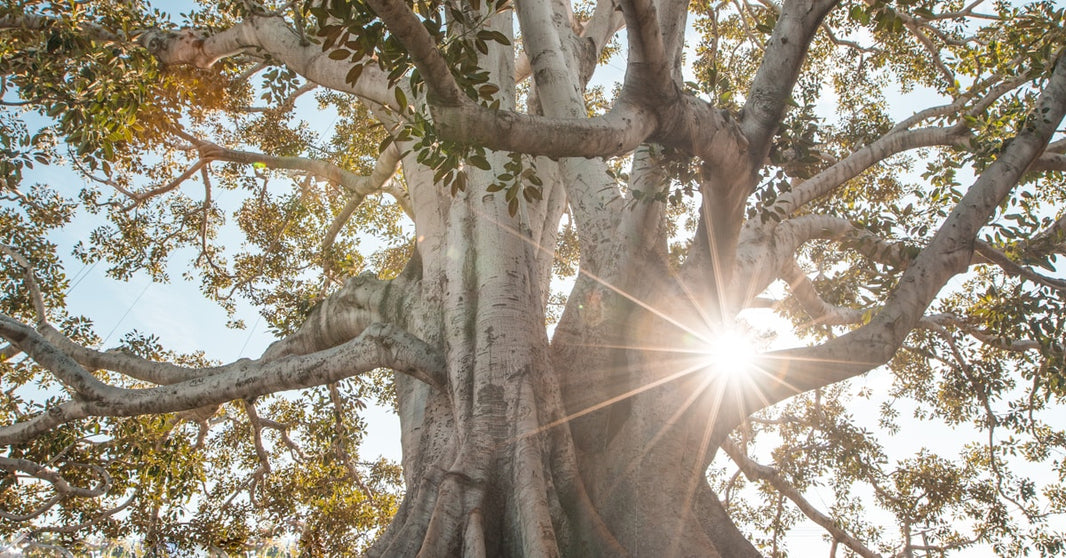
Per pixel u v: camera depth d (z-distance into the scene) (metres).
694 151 5.23
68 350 9.45
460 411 6.68
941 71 12.14
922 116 10.23
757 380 6.30
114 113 7.69
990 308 8.51
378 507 13.11
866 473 12.10
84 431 10.79
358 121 14.64
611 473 6.27
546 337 7.19
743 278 7.41
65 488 9.83
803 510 10.56
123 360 9.23
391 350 7.32
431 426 7.28
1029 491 11.77
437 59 3.78
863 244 8.55
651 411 6.38
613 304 7.08
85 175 12.88
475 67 4.61
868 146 9.03
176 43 9.02
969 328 10.34
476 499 5.84
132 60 8.15
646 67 4.63
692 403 6.38
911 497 12.24
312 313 9.17
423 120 4.69
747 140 5.47
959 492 12.09
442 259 7.95
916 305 6.13
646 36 4.43
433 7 4.84
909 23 11.32
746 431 12.36
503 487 6.04
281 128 13.84
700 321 6.70
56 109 7.56
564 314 7.41
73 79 7.82
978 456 12.85
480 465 6.08
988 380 11.26
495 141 4.23
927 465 12.40
